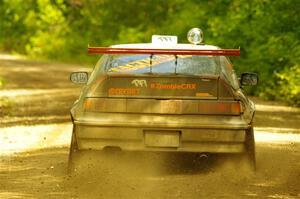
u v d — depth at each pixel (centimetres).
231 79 1952
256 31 4606
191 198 1680
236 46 4797
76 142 1941
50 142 2577
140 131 1877
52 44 9600
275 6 4494
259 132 2867
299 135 2791
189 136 1873
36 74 6619
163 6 8244
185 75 1883
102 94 1894
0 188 1791
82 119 1886
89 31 9238
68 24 9881
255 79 2109
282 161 2195
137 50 1862
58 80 5934
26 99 4341
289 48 4288
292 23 4428
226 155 2033
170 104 1877
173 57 1972
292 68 4075
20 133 2825
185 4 5841
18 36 10831
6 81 5775
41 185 1827
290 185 1842
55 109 3766
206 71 1938
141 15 8438
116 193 1730
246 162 1967
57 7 10094
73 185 1823
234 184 1845
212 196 1705
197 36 2089
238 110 1877
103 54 2033
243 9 4894
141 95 1886
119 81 1891
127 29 8100
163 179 1902
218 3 5291
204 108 1873
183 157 2189
